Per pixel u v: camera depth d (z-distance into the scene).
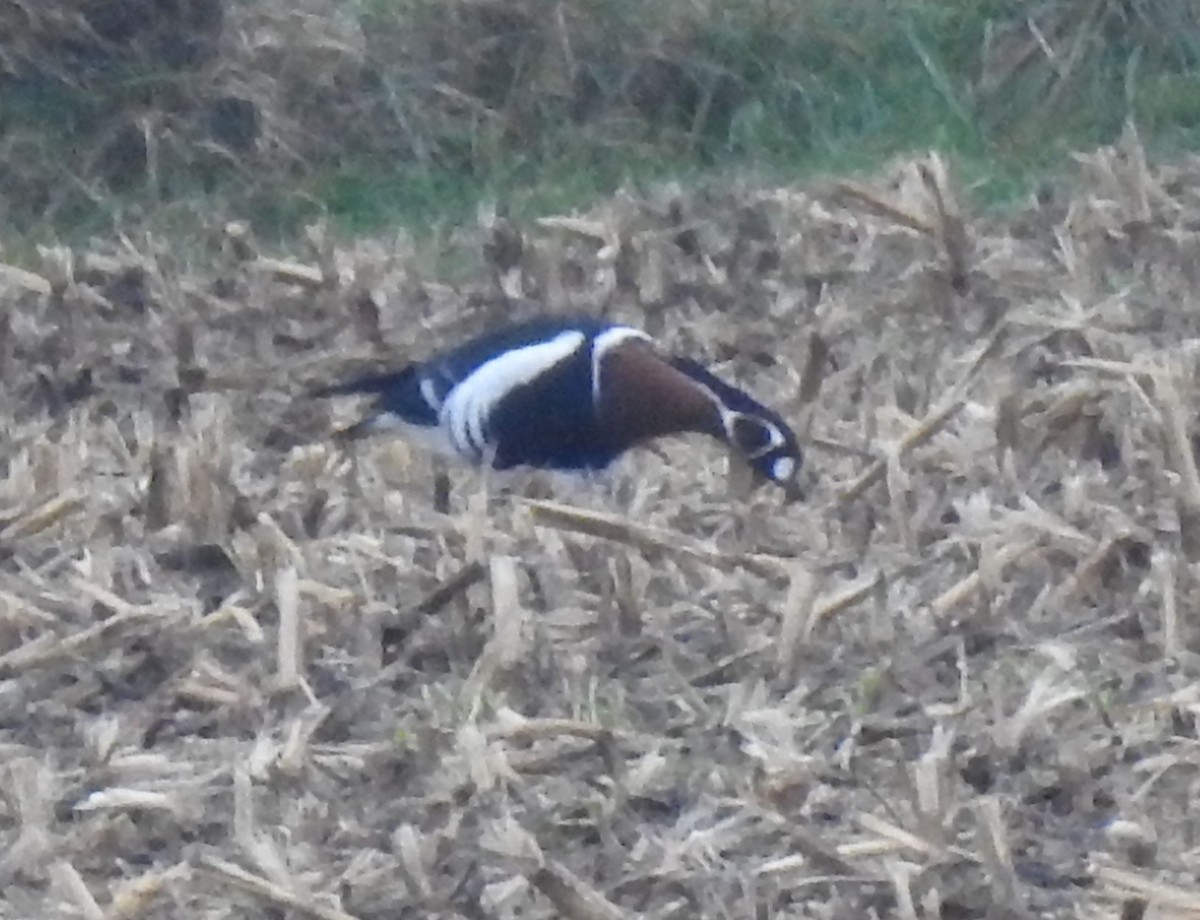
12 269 25.30
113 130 33.44
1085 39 32.69
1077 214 24.45
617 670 14.81
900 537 16.36
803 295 22.78
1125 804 12.98
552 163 32.44
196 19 34.69
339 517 17.33
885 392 19.20
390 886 12.60
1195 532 15.75
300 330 23.23
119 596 16.33
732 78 33.06
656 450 17.91
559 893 12.12
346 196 31.88
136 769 13.91
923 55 32.50
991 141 31.28
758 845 12.73
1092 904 12.10
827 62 33.22
